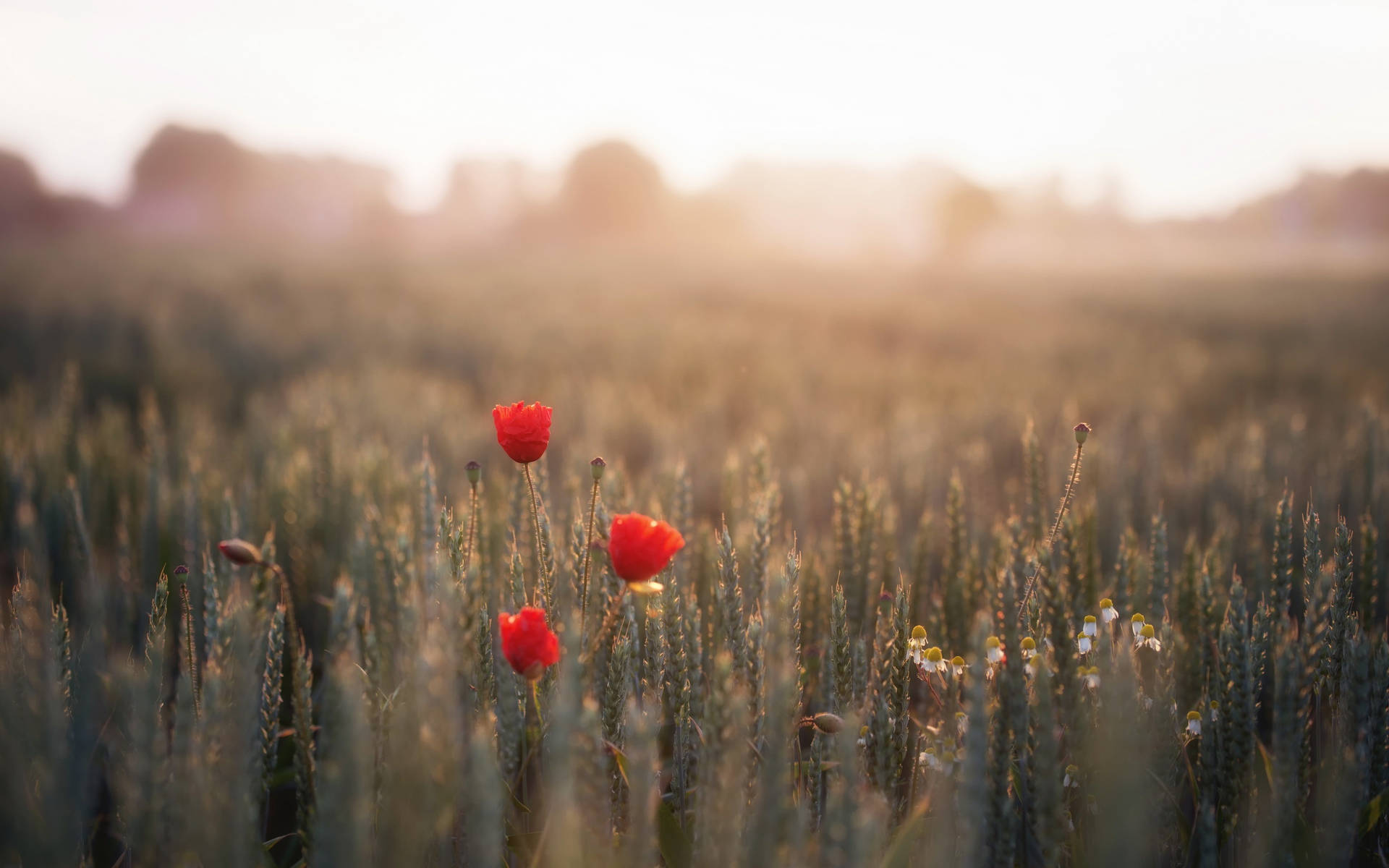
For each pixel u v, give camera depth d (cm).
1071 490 130
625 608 134
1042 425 411
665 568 134
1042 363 813
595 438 327
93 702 120
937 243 4397
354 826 104
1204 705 131
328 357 707
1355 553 152
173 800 112
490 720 121
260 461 277
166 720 127
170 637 164
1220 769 128
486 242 5512
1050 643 127
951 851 112
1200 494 250
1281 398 564
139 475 228
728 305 1483
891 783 125
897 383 636
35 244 2508
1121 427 354
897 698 128
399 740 107
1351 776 119
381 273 1983
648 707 125
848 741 106
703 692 130
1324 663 134
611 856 112
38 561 158
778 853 110
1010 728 119
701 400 501
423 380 593
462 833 118
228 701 113
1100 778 110
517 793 130
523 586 134
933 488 254
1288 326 1250
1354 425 291
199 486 188
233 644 114
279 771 141
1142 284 2448
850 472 285
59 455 217
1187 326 1310
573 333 890
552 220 6262
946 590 160
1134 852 108
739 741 111
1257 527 178
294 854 134
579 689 108
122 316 860
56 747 109
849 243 5106
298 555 184
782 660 113
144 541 178
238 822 109
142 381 510
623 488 166
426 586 133
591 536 131
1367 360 789
